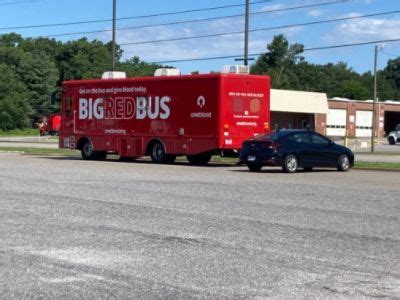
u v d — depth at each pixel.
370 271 7.89
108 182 18.92
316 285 7.20
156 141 29.31
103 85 31.48
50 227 10.76
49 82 118.19
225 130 27.06
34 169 24.11
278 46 157.50
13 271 7.73
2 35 138.75
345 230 10.83
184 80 28.19
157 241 9.66
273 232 10.55
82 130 32.53
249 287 7.10
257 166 24.64
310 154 24.66
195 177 21.27
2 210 12.71
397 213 12.93
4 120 105.31
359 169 27.08
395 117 103.81
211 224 11.27
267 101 28.17
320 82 159.88
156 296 6.73
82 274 7.63
